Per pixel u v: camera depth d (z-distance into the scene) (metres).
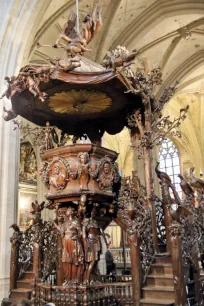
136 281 5.91
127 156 29.56
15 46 11.05
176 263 5.62
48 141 8.59
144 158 7.91
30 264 8.40
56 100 8.26
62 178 6.80
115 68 6.87
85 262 6.54
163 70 19.22
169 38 17.78
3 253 9.39
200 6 14.91
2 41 10.88
